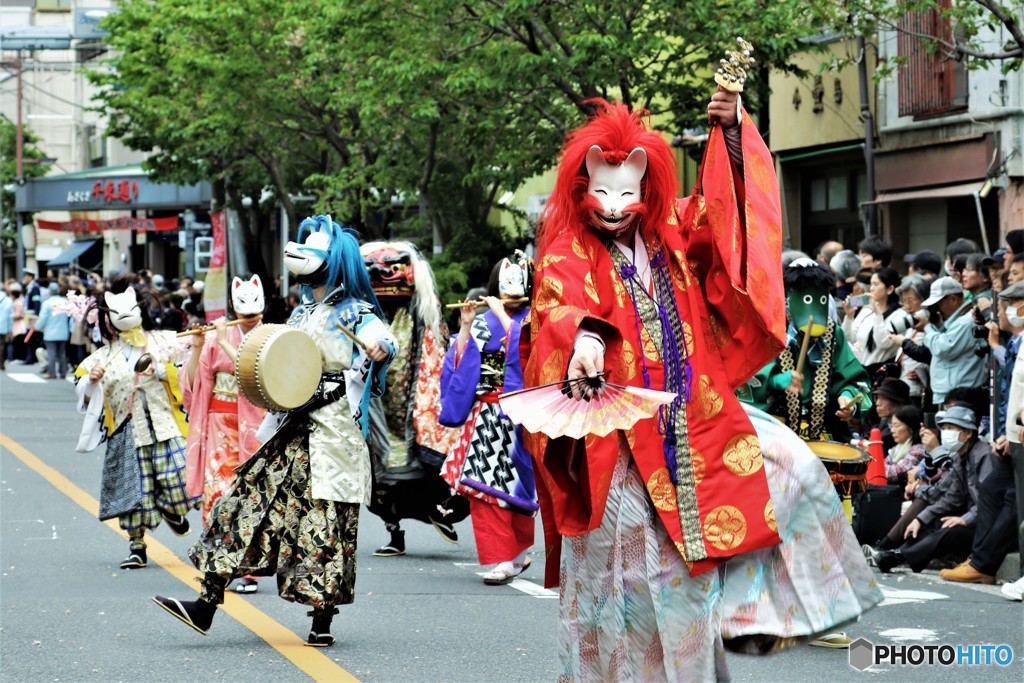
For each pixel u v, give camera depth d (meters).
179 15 43.38
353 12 32.88
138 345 16.72
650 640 8.52
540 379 8.37
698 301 8.81
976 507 16.39
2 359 52.38
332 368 12.56
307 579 12.29
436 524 17.86
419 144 39.62
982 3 21.36
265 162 49.66
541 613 14.10
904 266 33.78
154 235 84.25
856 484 13.57
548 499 8.75
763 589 8.63
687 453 8.55
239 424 16.17
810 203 38.53
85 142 100.56
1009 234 18.52
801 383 13.96
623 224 8.73
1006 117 29.91
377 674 11.55
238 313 16.25
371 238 44.31
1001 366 16.20
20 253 80.50
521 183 35.41
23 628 13.20
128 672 11.56
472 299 19.47
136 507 16.50
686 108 31.98
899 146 33.78
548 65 29.70
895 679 11.41
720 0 31.02
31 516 20.38
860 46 32.66
